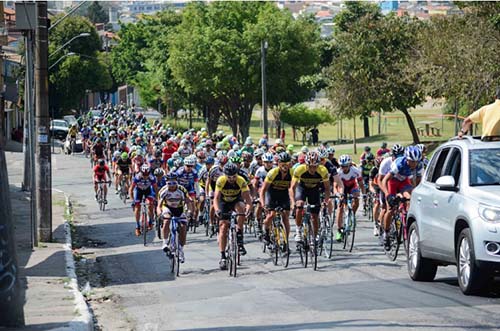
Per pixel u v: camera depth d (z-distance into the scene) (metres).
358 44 78.00
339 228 26.64
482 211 16.17
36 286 20.80
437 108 157.88
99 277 23.45
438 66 57.38
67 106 129.62
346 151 81.69
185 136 54.41
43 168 29.94
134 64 152.62
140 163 42.00
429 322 14.64
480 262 16.05
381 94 77.50
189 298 19.02
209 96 94.06
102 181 44.47
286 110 108.56
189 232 33.56
